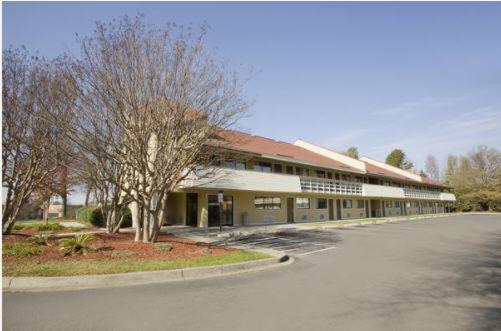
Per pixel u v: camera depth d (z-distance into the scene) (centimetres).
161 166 1066
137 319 496
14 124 1087
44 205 2259
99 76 962
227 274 841
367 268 935
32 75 1084
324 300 611
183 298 612
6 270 711
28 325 464
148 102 1004
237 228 2056
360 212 3831
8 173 1212
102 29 977
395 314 539
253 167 2403
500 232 2128
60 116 970
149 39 1020
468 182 6938
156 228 1162
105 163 1083
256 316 518
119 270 758
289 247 1384
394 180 4447
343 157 3597
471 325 495
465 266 969
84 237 1005
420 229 2308
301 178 2625
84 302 574
